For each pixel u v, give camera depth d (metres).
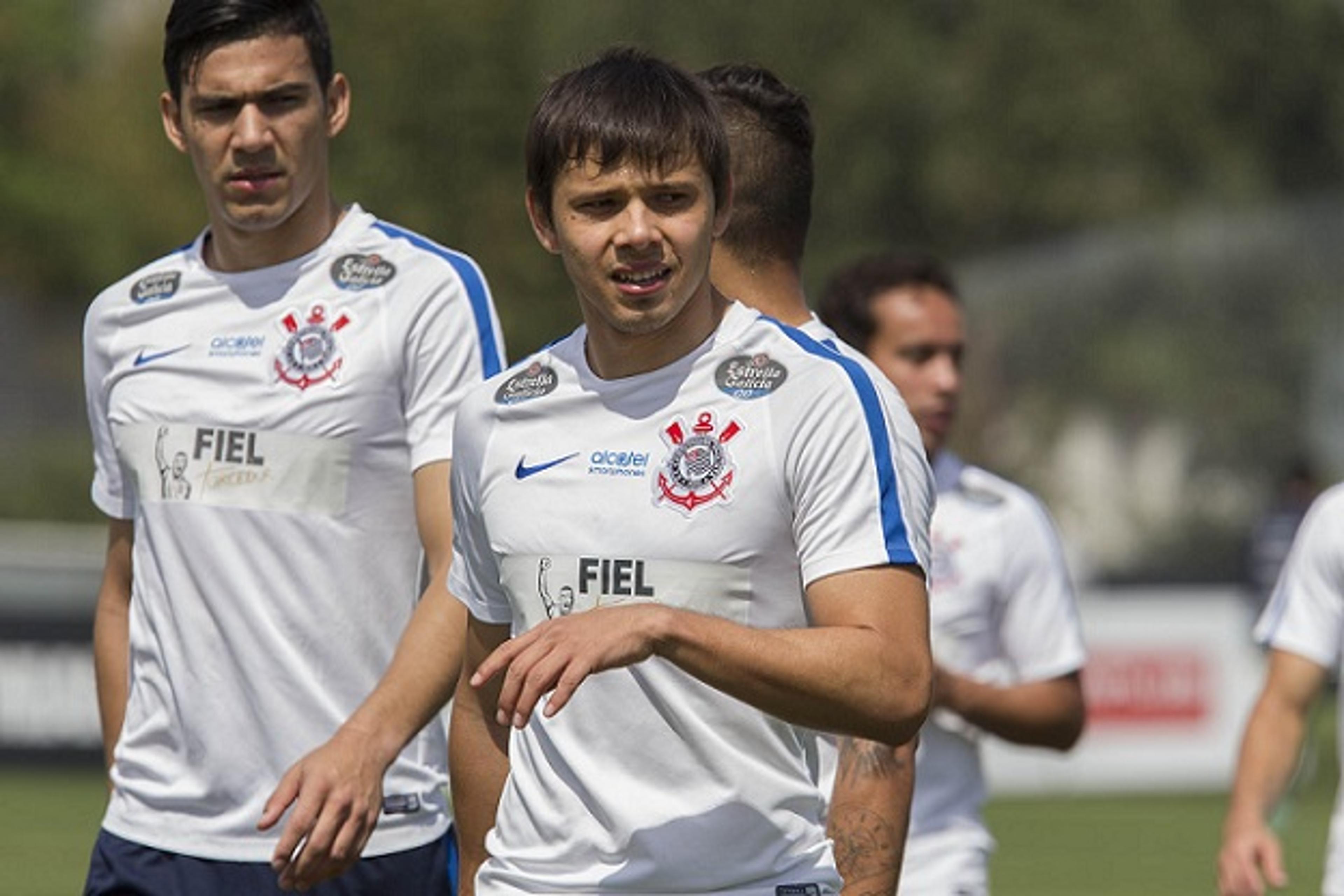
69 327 99.50
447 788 20.73
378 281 20.08
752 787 15.12
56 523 96.38
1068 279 154.50
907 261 24.69
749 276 17.55
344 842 17.95
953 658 25.00
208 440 20.03
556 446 15.55
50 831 52.94
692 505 15.10
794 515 15.02
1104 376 152.12
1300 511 90.12
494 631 16.44
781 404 15.06
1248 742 23.28
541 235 15.35
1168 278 155.12
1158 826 59.59
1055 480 150.50
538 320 103.94
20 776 63.56
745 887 15.12
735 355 15.31
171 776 20.09
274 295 20.19
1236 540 153.12
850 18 150.50
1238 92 159.50
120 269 135.50
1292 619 23.31
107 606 21.31
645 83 14.73
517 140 104.56
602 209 14.73
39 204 134.88
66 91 146.25
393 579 20.06
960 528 25.11
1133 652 68.56
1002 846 55.16
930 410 24.62
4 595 63.72
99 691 21.25
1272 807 23.23
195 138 19.77
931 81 151.25
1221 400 155.00
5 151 137.50
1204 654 69.06
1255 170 157.12
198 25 19.55
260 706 19.81
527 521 15.53
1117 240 154.62
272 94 19.58
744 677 14.00
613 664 13.71
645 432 15.32
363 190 103.25
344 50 104.75
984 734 24.45
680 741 15.09
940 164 151.62
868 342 24.66
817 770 16.05
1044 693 24.81
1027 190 153.62
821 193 150.88
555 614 15.38
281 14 19.64
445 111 103.88
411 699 18.48
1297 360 156.12
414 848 20.11
